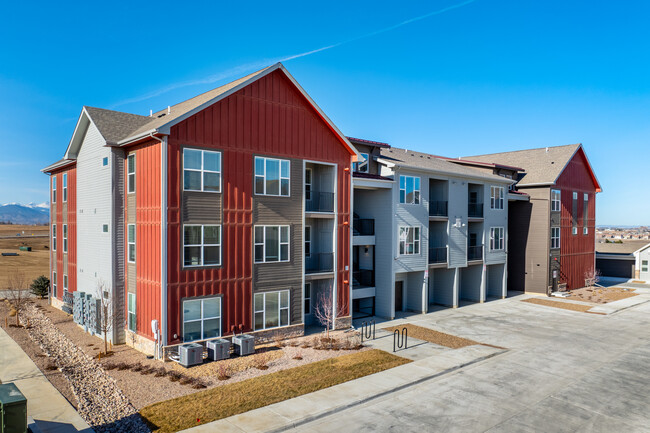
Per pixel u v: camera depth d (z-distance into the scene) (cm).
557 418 1315
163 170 1741
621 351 2044
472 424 1264
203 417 1249
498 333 2366
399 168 2700
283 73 2077
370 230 2759
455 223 3081
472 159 4525
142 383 1511
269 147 2058
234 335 1941
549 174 3734
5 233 13462
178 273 1784
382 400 1425
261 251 2036
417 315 2825
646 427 1267
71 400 1369
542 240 3691
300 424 1238
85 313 2203
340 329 2362
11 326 2284
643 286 4338
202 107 1820
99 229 2177
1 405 1042
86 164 2328
